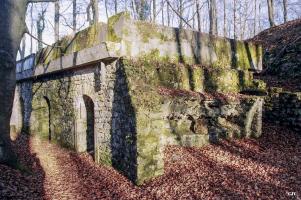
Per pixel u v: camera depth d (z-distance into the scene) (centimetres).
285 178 659
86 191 723
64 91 1172
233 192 614
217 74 1009
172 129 867
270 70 1403
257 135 946
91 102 1069
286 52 1398
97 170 853
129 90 758
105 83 886
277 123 988
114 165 838
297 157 778
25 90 1605
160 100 786
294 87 1156
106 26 888
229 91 1037
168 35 941
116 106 828
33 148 1188
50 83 1306
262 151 838
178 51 964
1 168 717
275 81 1281
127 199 658
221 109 938
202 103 898
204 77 977
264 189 618
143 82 802
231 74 1047
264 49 1571
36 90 1455
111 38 863
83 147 1077
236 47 1116
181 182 687
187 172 729
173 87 903
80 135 1071
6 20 727
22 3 759
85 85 1007
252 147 871
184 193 638
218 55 1066
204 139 898
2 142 739
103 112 900
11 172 725
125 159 775
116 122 828
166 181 702
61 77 1198
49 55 1241
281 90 1019
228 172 709
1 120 733
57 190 728
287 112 959
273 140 909
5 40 727
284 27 1728
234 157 803
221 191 623
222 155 819
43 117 1406
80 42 1011
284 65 1349
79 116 1061
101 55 838
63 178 818
